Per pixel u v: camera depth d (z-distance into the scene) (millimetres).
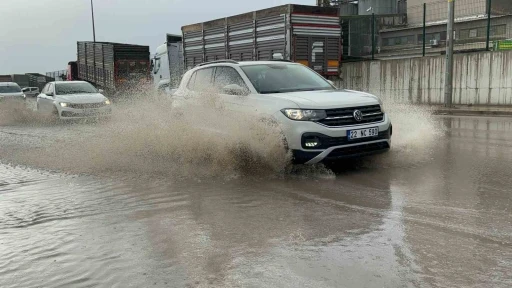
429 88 21094
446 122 13789
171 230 4246
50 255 3734
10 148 9812
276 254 3611
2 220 4723
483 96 19375
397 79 22297
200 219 4566
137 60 26188
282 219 4508
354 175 6449
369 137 6543
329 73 17594
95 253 3740
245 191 5672
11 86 23297
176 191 5754
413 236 3922
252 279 3178
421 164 7141
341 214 4625
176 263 3488
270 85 7328
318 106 6309
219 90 7766
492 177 6137
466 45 31500
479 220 4305
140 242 3959
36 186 6242
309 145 6230
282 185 5938
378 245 3740
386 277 3152
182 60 23000
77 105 15648
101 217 4730
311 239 3926
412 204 4910
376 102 6828
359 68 23891
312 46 17062
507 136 10266
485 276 3145
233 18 18750
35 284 3217
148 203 5223
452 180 6012
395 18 36344
